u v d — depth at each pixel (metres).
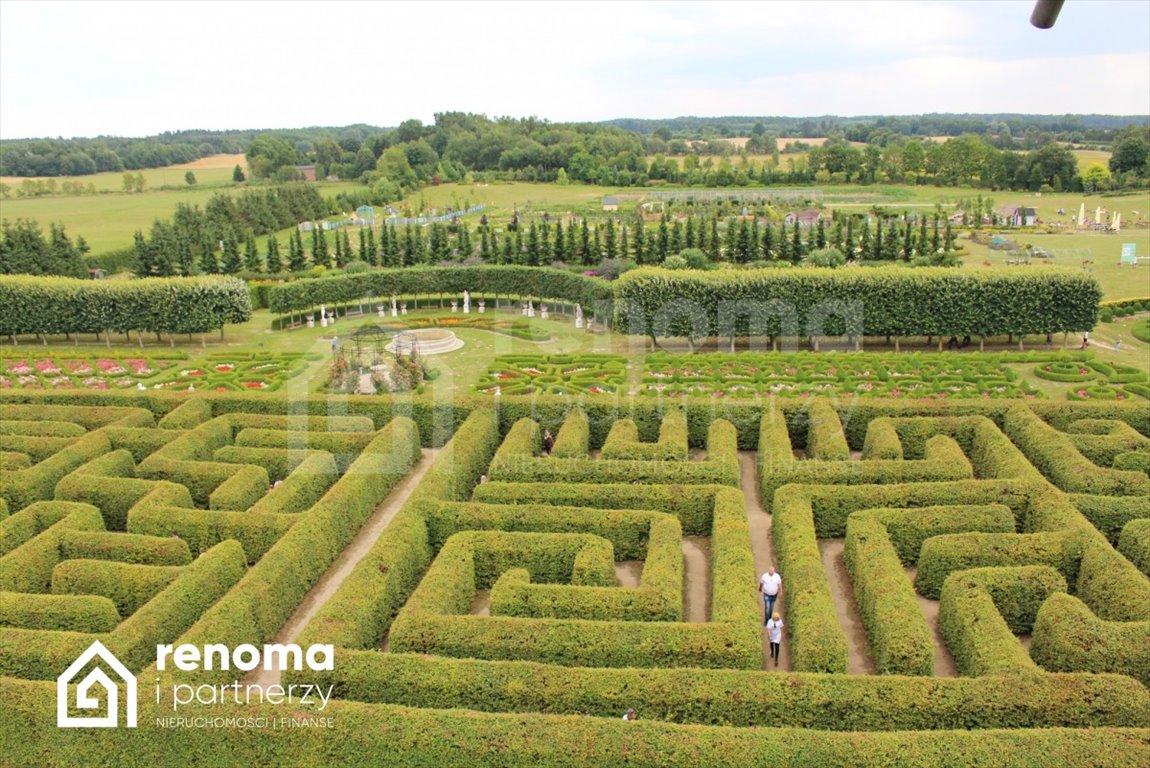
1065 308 59.69
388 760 22.41
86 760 23.58
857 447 46.59
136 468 40.88
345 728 22.69
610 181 194.12
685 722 24.33
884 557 31.69
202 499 40.69
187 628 30.27
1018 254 98.31
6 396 50.44
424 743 22.28
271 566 31.83
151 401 50.03
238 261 94.50
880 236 92.50
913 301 60.38
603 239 107.12
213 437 44.88
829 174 181.62
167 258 90.69
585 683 24.64
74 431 45.34
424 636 27.48
